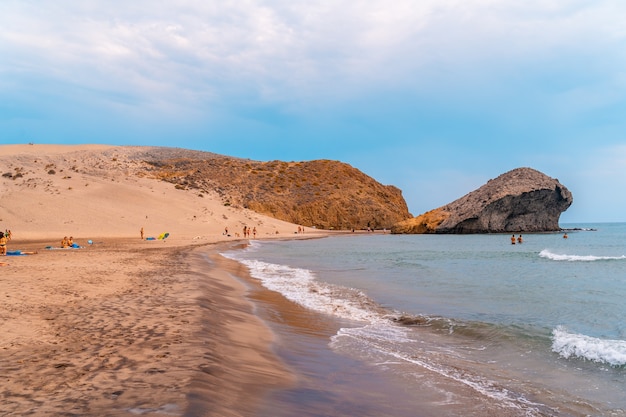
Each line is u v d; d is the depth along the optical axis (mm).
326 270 23719
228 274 20266
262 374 6141
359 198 127312
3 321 8039
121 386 4891
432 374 6914
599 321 10906
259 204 112000
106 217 59812
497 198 77062
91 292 11930
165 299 11367
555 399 5945
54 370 5449
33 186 63156
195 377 5285
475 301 14023
